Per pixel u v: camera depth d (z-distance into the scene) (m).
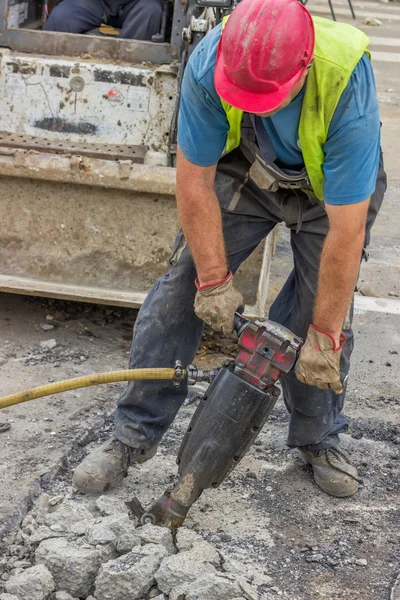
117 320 4.52
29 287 4.04
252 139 2.52
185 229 2.54
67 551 2.55
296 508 3.06
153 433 2.98
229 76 2.20
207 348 4.25
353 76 2.24
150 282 4.13
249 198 2.79
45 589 2.48
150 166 3.87
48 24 4.77
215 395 2.53
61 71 4.41
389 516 3.06
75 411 3.59
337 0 17.11
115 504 2.82
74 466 3.23
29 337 4.24
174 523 2.71
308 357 2.50
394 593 2.66
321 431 3.07
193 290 2.80
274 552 2.81
